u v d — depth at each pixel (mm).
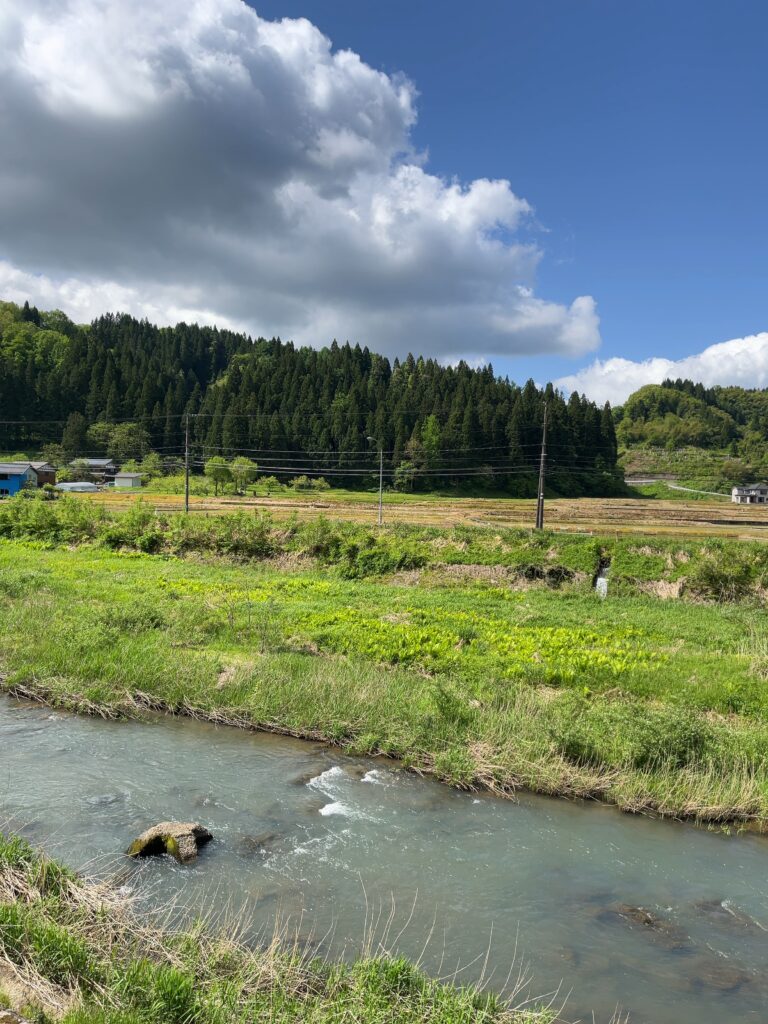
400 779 9898
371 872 7211
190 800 8734
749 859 8148
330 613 19016
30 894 5766
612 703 12086
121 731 11219
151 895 6434
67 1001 4488
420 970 5613
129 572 26391
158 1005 4457
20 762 9656
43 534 36188
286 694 12219
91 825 7832
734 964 6043
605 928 6492
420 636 16375
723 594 25453
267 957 5305
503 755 10133
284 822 8273
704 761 10047
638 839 8484
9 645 14523
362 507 76562
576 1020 5180
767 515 77062
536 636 17375
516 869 7520
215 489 93000
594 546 29625
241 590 22938
